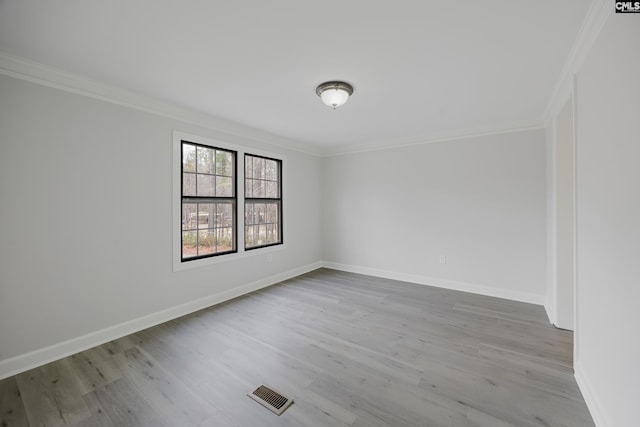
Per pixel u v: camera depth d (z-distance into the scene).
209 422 1.64
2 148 2.09
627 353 1.31
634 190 1.25
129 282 2.79
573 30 1.76
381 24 1.71
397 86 2.60
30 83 2.20
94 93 2.53
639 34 1.18
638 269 1.22
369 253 4.98
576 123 1.95
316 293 3.99
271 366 2.20
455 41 1.89
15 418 1.69
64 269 2.38
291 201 4.86
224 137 3.71
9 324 2.12
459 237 4.10
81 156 2.47
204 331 2.81
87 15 1.62
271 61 2.16
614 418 1.42
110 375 2.10
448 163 4.16
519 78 2.43
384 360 2.28
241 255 3.95
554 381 2.00
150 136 2.95
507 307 3.43
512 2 1.52
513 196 3.70
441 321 3.03
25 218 2.19
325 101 2.61
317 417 1.67
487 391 1.90
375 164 4.86
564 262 2.84
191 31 1.79
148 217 2.94
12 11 1.56
